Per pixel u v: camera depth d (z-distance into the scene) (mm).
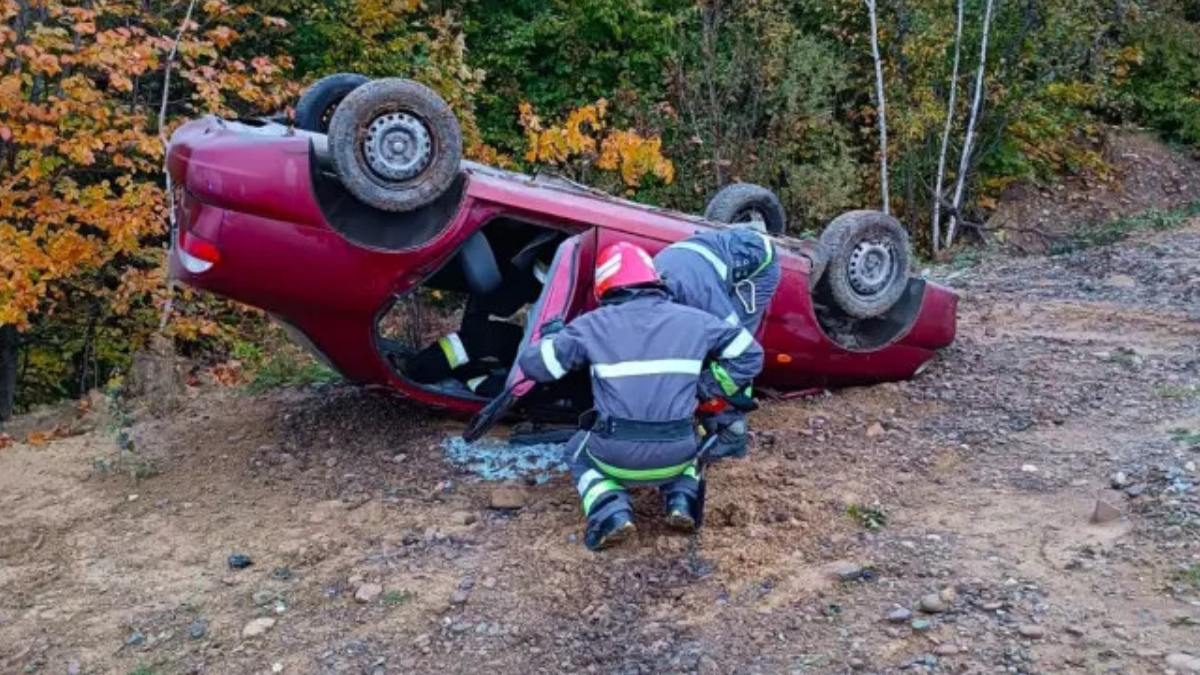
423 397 5984
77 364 12984
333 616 4594
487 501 5457
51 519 5680
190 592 4898
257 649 4422
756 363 4770
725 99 13891
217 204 5141
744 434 5516
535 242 5902
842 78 13703
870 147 14219
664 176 10500
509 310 6434
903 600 4281
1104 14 15594
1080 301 9242
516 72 14508
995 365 7195
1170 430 5754
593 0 14062
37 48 8680
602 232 5801
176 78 12211
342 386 7277
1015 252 12789
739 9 14086
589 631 4328
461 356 6227
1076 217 14188
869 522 4957
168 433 6754
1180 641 3830
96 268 10461
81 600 4910
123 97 11797
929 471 5570
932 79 13031
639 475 4621
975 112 12758
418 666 4219
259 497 5762
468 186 5602
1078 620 4023
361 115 5152
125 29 9305
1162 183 15266
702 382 4770
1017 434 5973
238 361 9016
